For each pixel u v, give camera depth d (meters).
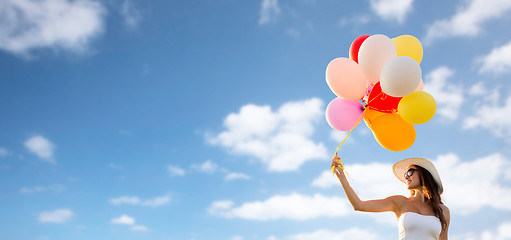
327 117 4.45
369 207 3.82
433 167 3.97
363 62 4.13
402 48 4.31
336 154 4.04
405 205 3.90
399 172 4.23
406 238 3.72
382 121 4.27
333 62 4.34
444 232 3.92
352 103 4.39
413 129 4.29
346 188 3.86
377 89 4.17
